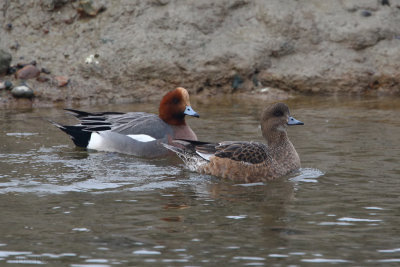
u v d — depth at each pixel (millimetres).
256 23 20516
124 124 13500
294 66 20000
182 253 7426
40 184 10461
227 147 11516
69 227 8328
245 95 19688
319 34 20344
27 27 20172
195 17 20281
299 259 7254
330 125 15266
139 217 8758
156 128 13438
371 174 11055
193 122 15695
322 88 19797
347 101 18688
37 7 20391
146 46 19766
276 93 19719
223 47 20000
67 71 19219
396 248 7574
